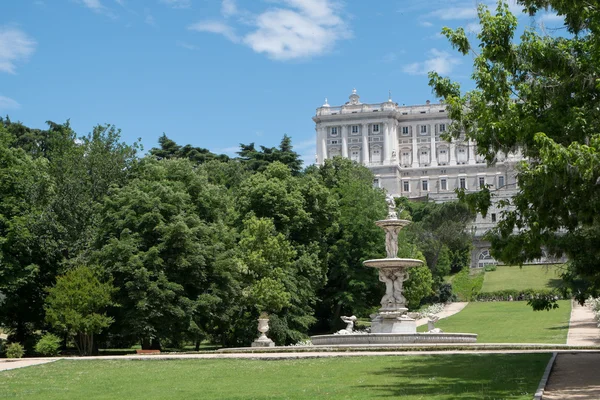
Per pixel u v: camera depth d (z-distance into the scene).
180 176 50.59
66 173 49.31
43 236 44.47
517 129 19.66
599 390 16.38
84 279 39.12
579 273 20.88
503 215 21.50
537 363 22.31
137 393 18.27
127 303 41.69
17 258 42.84
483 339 46.94
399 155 172.00
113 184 46.81
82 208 47.47
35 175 47.19
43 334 44.38
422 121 171.38
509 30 21.03
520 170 20.06
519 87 21.31
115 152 52.44
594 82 19.58
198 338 44.16
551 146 17.72
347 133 170.12
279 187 55.72
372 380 19.38
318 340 35.25
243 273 47.88
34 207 44.69
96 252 42.09
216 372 23.00
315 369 22.81
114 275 41.94
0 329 57.34
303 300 53.50
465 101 21.94
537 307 22.11
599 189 18.50
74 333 39.94
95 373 23.88
